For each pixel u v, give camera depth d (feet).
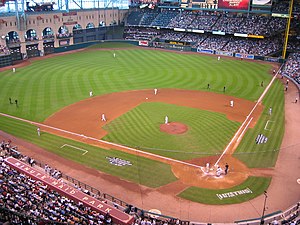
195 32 317.63
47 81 202.69
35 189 84.74
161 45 320.70
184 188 97.09
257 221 81.05
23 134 131.64
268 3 269.85
